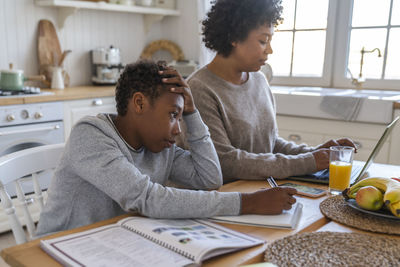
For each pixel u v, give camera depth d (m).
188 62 3.45
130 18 3.65
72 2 2.93
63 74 3.14
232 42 1.32
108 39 3.52
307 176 1.25
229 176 1.26
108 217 1.01
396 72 2.74
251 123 1.42
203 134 1.14
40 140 2.53
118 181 0.88
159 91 0.95
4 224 2.37
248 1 1.25
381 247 0.73
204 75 1.38
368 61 2.84
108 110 2.94
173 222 0.85
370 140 2.27
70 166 0.94
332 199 1.02
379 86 2.80
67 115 2.68
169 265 0.65
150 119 0.96
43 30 3.05
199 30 3.25
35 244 0.75
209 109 1.32
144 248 0.71
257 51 1.32
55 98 2.57
